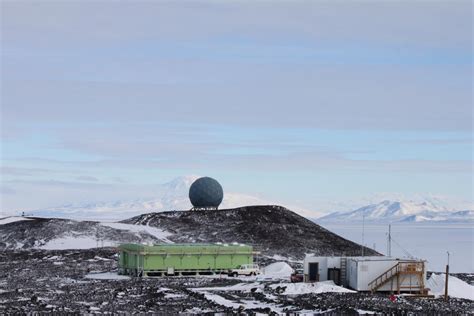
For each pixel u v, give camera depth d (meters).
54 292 139.38
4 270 184.25
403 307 123.31
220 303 124.56
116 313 109.69
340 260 155.12
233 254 185.50
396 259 150.62
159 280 167.00
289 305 122.62
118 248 187.88
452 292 147.75
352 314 111.69
